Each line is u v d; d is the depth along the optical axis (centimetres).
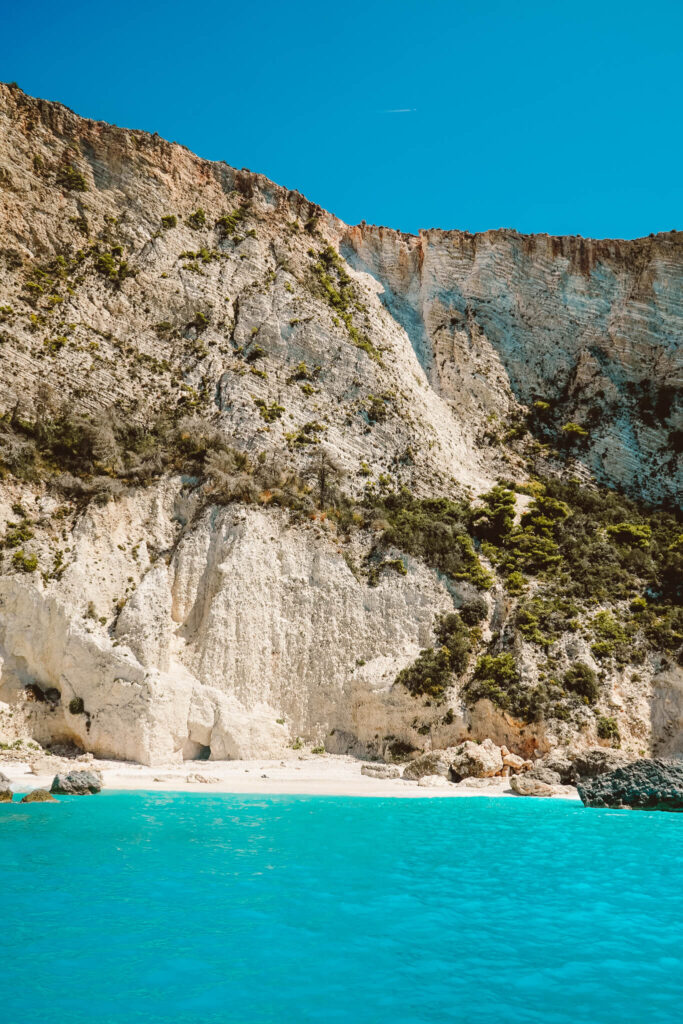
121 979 1054
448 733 3925
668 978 1097
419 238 6844
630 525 5184
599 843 2050
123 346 5459
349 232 6781
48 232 5697
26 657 3875
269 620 4244
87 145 6069
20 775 3142
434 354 6450
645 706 3950
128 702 3697
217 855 1786
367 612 4319
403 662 4147
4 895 1426
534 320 6631
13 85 5981
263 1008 977
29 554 4078
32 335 5194
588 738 3784
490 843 2030
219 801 2627
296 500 4766
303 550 4509
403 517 4838
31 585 3934
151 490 4641
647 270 6588
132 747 3631
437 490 5362
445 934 1274
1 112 5838
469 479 5747
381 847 1942
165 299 5769
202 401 5375
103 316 5541
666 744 3872
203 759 3838
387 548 4575
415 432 5641
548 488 5769
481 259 6706
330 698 4097
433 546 4603
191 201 6272
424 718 3956
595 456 6100
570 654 4103
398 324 6488
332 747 4012
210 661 4044
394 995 1025
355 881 1600
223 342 5756
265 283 6103
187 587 4306
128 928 1258
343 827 2200
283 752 3906
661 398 6309
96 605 4025
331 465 5066
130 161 6125
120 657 3762
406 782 3431
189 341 5675
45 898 1410
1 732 3706
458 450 5956
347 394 5709
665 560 4766
